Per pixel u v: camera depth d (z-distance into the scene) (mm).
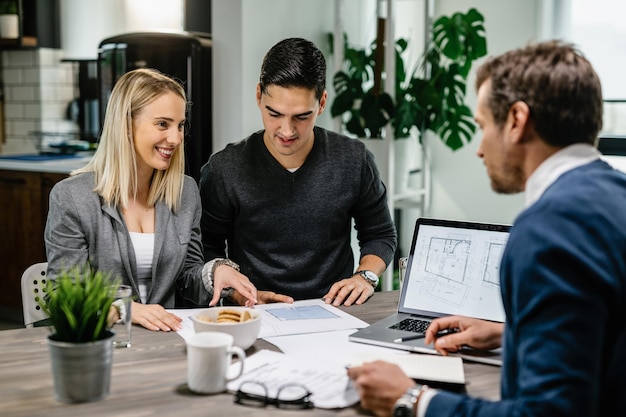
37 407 1171
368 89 3949
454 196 4363
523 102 1035
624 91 3830
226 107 3420
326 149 2201
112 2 4512
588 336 900
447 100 3961
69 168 3961
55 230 1875
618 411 956
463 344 1443
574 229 937
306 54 1924
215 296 1797
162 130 1907
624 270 926
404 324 1636
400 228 4559
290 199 2166
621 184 1008
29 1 4668
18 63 4848
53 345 1181
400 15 4402
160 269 1980
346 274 2270
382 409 1109
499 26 4113
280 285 2195
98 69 3742
